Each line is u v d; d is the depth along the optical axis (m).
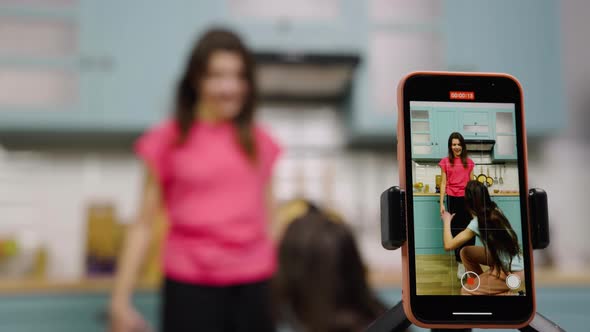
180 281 1.24
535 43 2.24
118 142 2.34
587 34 2.38
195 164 1.29
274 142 1.42
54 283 1.86
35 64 2.04
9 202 2.26
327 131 2.45
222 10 2.12
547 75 2.23
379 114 2.15
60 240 2.26
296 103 2.45
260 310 1.25
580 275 1.99
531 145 2.46
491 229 0.40
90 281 1.88
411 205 0.40
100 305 1.87
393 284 1.90
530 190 0.41
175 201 1.31
